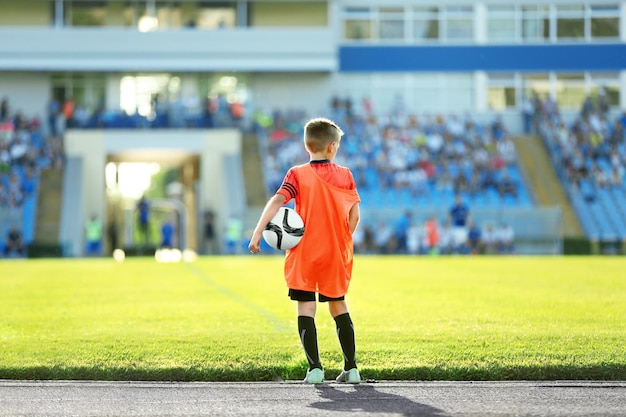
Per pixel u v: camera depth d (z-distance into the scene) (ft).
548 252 203.51
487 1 270.67
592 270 112.57
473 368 41.78
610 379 41.78
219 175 234.58
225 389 39.32
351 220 41.01
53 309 69.82
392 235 200.03
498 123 244.01
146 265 132.16
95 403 36.35
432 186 227.81
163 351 46.62
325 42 259.39
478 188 226.58
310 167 40.78
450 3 270.26
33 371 42.11
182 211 227.61
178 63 256.32
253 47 257.96
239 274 111.75
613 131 248.73
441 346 47.67
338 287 40.16
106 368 42.27
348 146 234.17
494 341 49.39
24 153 225.97
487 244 200.23
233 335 52.85
